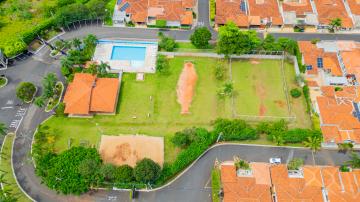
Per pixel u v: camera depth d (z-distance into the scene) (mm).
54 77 99875
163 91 104750
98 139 94625
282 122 94188
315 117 98000
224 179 84125
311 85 104750
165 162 91062
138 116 99250
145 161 83125
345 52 110000
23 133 95812
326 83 105312
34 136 95000
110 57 111938
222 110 101125
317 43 113812
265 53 112125
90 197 85688
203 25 121438
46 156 87938
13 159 91312
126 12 120750
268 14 120688
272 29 121312
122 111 100062
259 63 111875
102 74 103812
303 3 124125
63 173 84188
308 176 85750
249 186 83125
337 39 119438
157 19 118125
